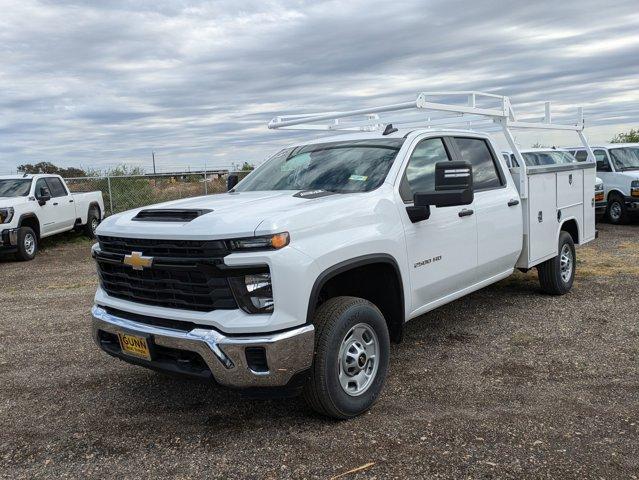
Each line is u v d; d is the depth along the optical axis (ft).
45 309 25.00
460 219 16.52
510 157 26.37
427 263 15.28
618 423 12.25
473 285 17.88
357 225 13.05
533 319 20.26
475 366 15.93
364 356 12.94
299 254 11.45
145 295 12.63
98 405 14.26
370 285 14.49
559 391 14.05
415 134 16.20
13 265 39.55
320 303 13.71
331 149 16.79
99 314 13.51
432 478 10.39
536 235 20.65
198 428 12.78
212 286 11.34
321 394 12.07
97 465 11.41
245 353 11.12
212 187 67.05
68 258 42.32
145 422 13.20
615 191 47.09
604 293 23.62
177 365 12.04
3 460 11.74
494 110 19.13
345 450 11.50
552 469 10.52
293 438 12.10
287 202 12.82
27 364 17.54
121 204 64.03
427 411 13.14
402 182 14.90
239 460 11.33
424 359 16.62
